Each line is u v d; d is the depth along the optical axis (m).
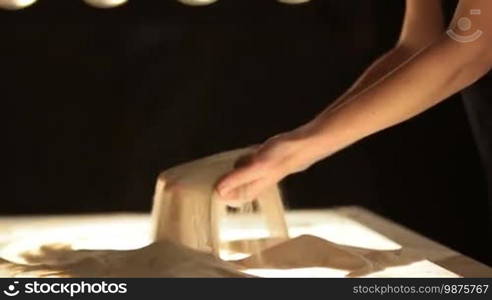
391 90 0.84
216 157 0.97
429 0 1.08
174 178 0.93
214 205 0.90
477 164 1.76
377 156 1.79
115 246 1.04
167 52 1.75
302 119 1.78
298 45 1.76
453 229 1.79
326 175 1.79
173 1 1.72
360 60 1.76
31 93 1.73
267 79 1.77
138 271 0.83
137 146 1.76
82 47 1.72
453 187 1.78
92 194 1.76
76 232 1.18
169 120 1.76
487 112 1.07
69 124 1.75
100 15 1.71
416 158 1.78
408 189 1.79
